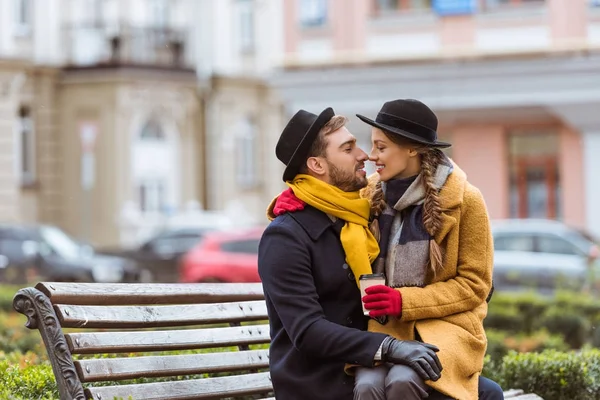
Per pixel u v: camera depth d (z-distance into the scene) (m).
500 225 25.23
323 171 5.98
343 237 5.87
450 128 33.22
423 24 32.03
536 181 32.72
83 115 42.88
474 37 31.73
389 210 6.00
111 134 42.69
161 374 6.04
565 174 32.34
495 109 32.22
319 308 5.76
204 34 46.16
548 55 31.16
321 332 5.64
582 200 32.12
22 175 42.06
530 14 31.34
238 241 26.61
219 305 6.60
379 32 32.34
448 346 5.74
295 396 5.78
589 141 31.77
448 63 31.75
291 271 5.78
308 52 32.88
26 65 41.53
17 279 29.25
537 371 8.68
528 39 31.38
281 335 5.90
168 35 44.72
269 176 48.31
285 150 6.06
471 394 5.80
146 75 43.56
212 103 46.19
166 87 44.47
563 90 31.22
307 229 5.87
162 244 32.78
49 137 42.53
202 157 46.34
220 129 46.38
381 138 5.96
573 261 24.30
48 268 29.53
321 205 5.89
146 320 6.04
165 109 44.62
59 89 43.00
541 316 16.66
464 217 5.94
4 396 6.18
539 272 24.41
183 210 45.28
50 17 42.47
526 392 8.66
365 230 5.94
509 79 31.50
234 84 46.72
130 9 43.97
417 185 5.92
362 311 5.91
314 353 5.68
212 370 6.41
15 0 41.62
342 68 32.53
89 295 5.75
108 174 42.66
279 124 48.41
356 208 5.92
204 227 32.88
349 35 32.53
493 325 16.47
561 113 31.53
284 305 5.74
